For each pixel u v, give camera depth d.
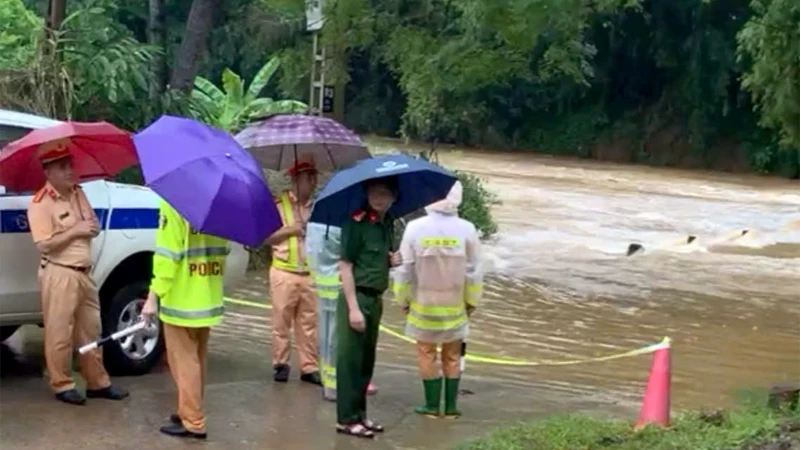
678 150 54.84
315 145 8.93
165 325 7.45
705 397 9.91
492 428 8.21
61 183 7.97
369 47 26.27
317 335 9.18
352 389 7.73
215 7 16.44
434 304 8.28
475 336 12.54
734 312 15.17
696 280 18.22
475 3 17.88
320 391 9.02
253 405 8.48
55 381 8.14
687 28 53.56
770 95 15.13
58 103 13.75
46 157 7.91
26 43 18.39
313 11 16.27
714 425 7.49
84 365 8.26
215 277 7.41
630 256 21.17
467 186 23.34
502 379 10.26
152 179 7.00
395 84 57.38
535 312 14.42
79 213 8.08
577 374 10.66
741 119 53.44
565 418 8.02
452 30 22.19
